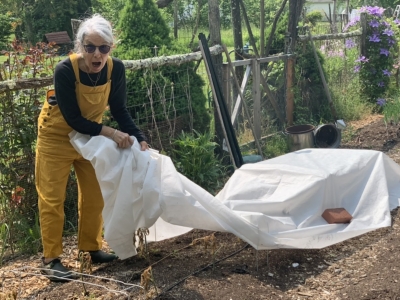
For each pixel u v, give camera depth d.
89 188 3.99
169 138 6.05
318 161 5.16
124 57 6.16
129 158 3.75
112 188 3.73
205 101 6.62
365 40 9.79
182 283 3.69
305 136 7.08
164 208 3.72
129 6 6.38
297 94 8.09
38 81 4.57
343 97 9.26
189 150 5.95
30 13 26.55
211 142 6.30
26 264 4.27
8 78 5.00
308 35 8.25
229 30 20.22
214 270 3.91
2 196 4.65
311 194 4.56
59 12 26.31
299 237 4.21
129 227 3.79
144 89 5.91
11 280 3.91
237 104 6.86
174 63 5.93
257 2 20.03
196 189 3.95
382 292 3.52
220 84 6.39
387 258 4.06
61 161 3.80
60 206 3.86
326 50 10.03
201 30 18.38
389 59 9.88
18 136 4.64
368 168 5.07
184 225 3.80
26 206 4.79
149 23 6.41
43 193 3.83
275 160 5.31
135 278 3.79
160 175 3.82
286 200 4.44
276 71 8.06
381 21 9.78
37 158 3.85
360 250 4.26
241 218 3.93
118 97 3.90
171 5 18.34
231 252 4.26
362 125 8.84
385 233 4.55
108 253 4.29
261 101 7.82
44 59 5.20
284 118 8.09
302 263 4.06
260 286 3.66
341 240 4.32
